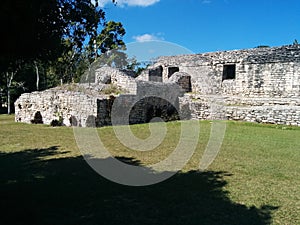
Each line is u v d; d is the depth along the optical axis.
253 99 21.44
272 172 7.77
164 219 4.90
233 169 8.06
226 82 24.56
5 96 33.94
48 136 13.77
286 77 21.56
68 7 4.96
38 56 4.99
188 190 6.34
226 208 5.39
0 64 4.77
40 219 4.84
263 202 5.71
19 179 6.99
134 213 5.13
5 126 17.95
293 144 11.50
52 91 19.20
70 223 4.71
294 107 18.19
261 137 13.06
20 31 4.24
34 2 4.08
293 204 5.63
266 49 23.00
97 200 5.71
